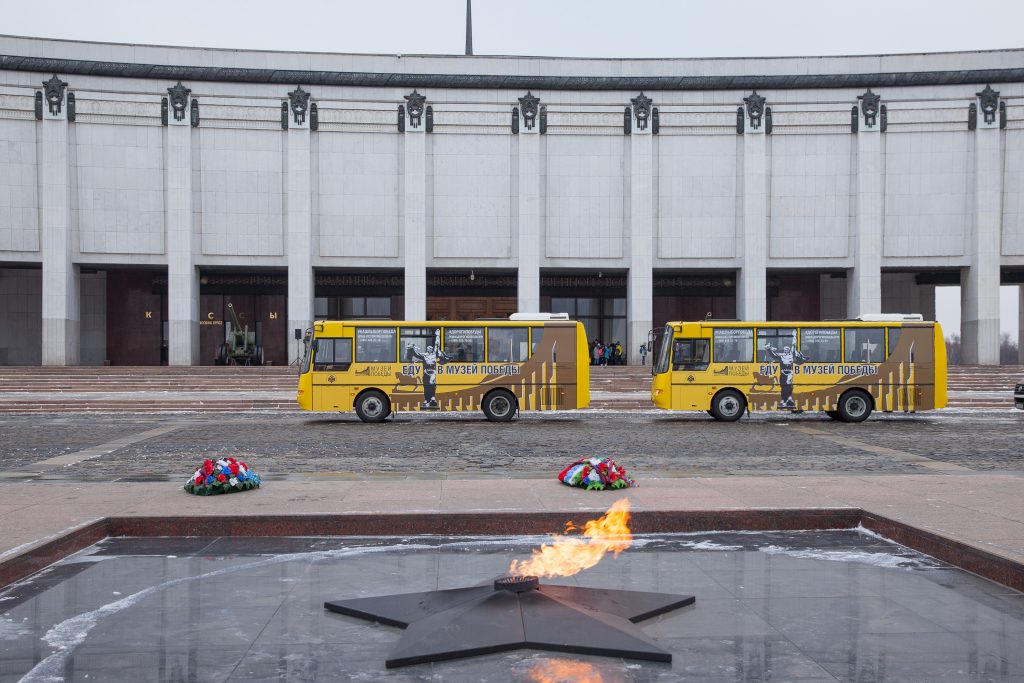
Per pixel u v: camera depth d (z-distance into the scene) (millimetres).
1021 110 44406
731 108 45781
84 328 51438
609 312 52938
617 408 30469
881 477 11656
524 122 45781
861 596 6402
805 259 45875
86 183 43906
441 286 50188
